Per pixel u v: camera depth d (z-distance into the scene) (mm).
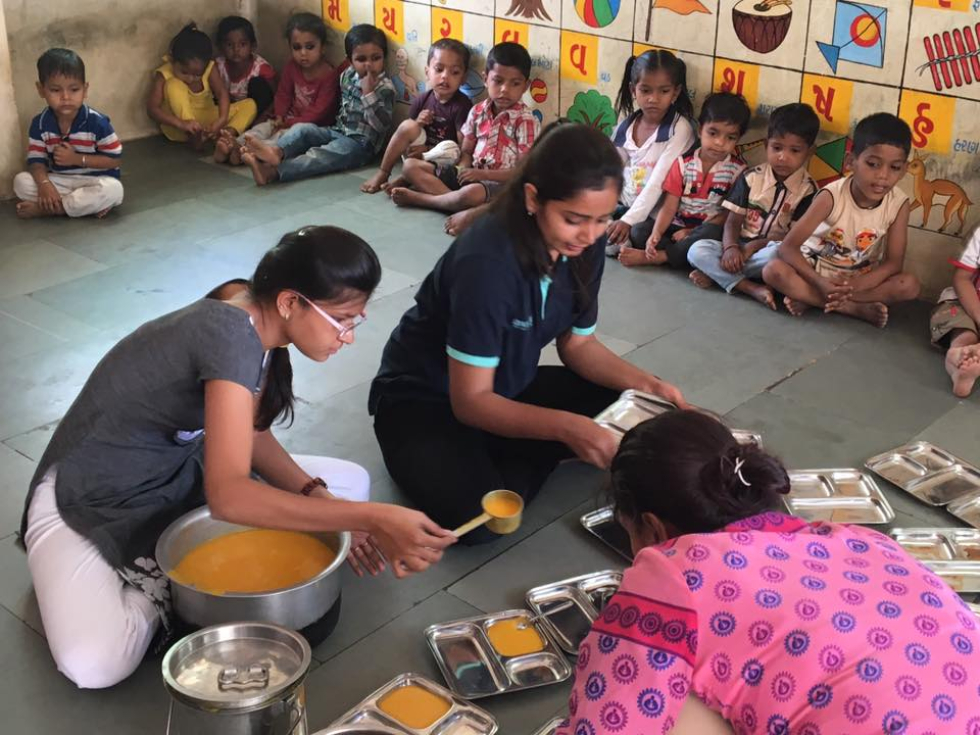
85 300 3504
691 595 1245
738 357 3209
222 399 1768
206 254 3904
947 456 2641
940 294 3561
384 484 2543
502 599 2193
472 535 2303
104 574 1915
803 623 1217
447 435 2342
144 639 1920
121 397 1882
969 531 2344
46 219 4199
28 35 4703
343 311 1814
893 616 1225
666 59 3797
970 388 2967
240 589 1942
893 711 1168
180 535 1994
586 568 2287
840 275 3477
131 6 5012
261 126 5141
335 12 5066
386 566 2281
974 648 1221
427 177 4422
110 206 4230
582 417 2191
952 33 3268
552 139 1979
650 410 2373
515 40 4410
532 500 2516
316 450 2684
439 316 2305
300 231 1832
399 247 3977
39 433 2740
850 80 3533
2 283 3613
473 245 2146
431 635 2053
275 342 1874
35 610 2121
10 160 4352
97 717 1866
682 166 3820
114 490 1968
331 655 2031
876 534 1387
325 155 4797
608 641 1262
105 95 5090
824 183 3717
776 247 3576
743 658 1221
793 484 2521
